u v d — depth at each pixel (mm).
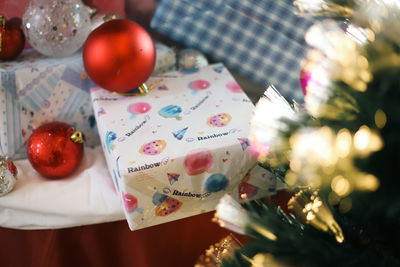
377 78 293
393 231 306
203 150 451
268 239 326
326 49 317
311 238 328
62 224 508
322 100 319
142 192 451
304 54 623
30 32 547
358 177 283
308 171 307
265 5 619
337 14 328
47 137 506
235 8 623
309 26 617
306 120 327
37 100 556
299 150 302
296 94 632
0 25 540
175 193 464
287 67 633
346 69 302
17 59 571
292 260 316
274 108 343
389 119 283
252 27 627
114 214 505
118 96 547
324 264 312
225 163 462
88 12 575
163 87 561
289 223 362
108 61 494
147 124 496
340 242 329
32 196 508
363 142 274
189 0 622
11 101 543
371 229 318
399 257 311
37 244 526
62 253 528
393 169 283
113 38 492
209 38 636
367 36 305
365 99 292
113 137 479
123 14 633
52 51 559
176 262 543
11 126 550
